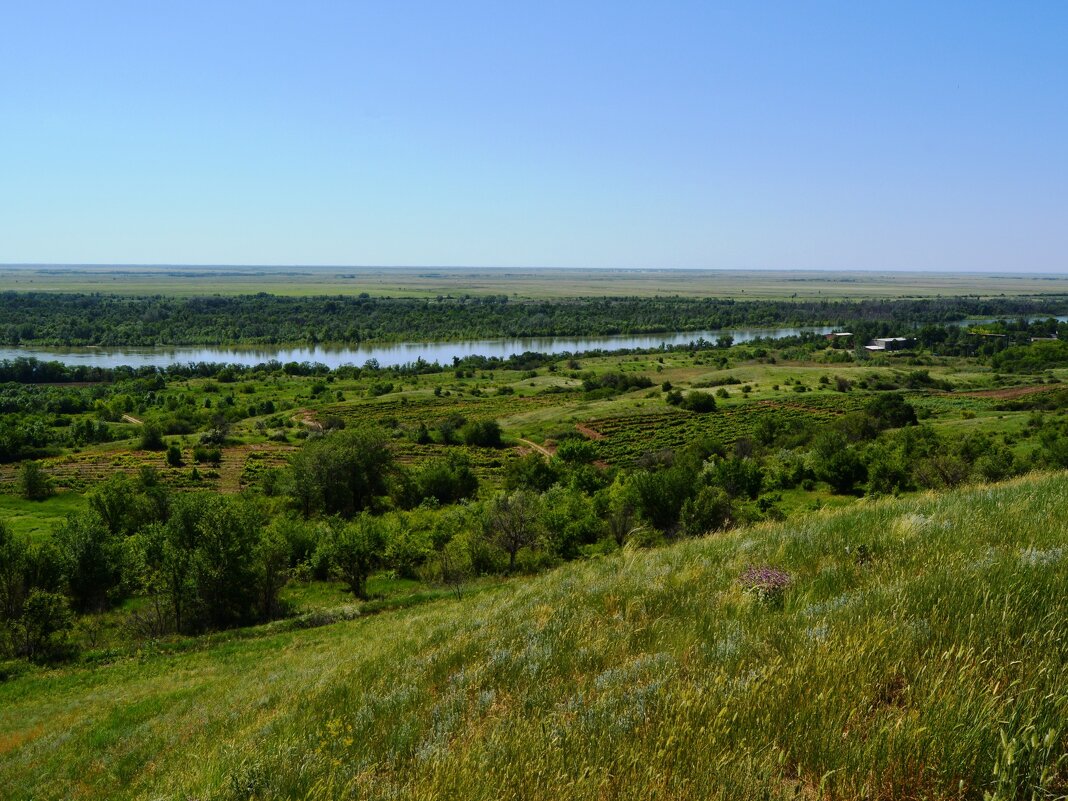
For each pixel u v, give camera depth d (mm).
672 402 113438
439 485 64438
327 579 39094
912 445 59312
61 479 72000
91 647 30109
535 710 5816
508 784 4504
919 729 3916
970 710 4117
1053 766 3592
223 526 32281
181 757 10352
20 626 28375
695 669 5859
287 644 27281
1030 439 66188
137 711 18438
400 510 61188
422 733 6070
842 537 10180
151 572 34750
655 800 4023
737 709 4762
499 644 8469
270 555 33219
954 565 6992
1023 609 5359
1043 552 6809
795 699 4742
